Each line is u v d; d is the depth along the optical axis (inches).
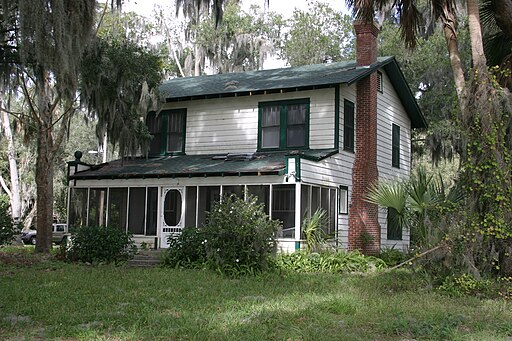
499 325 320.8
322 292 449.1
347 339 285.9
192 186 741.9
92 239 677.9
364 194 778.8
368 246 766.5
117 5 780.6
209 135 840.3
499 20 551.5
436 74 1165.7
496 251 472.7
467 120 489.4
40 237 779.4
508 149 485.4
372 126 801.6
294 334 293.7
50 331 296.7
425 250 490.0
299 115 778.8
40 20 525.7
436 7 539.2
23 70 649.0
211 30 1526.8
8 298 405.1
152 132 884.0
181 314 346.0
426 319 329.4
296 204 653.9
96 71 725.9
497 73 553.9
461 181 498.6
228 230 582.6
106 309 364.5
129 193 783.7
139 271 588.1
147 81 784.9
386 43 1248.8
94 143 1727.4
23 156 1461.6
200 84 905.5
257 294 440.8
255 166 703.1
